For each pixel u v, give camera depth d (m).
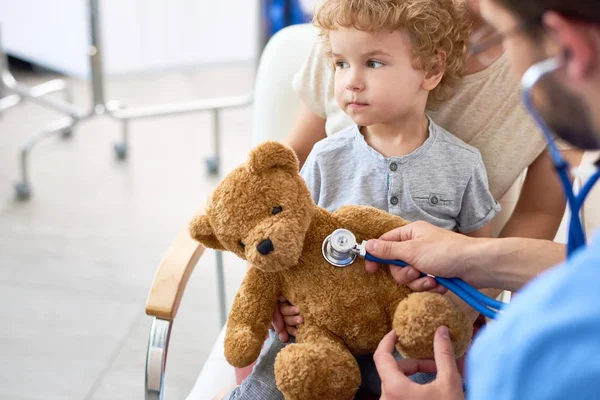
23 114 3.16
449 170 1.13
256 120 1.47
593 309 0.48
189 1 2.67
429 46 1.04
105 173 2.74
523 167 1.20
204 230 1.00
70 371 1.85
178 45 2.74
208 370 1.27
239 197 0.94
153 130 3.08
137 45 2.67
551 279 0.52
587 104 0.55
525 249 0.92
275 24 2.83
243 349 0.98
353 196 1.15
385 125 1.12
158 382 1.10
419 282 0.96
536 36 0.56
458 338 0.91
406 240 0.96
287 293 1.01
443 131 1.15
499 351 0.52
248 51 2.85
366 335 0.98
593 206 1.29
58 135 2.99
